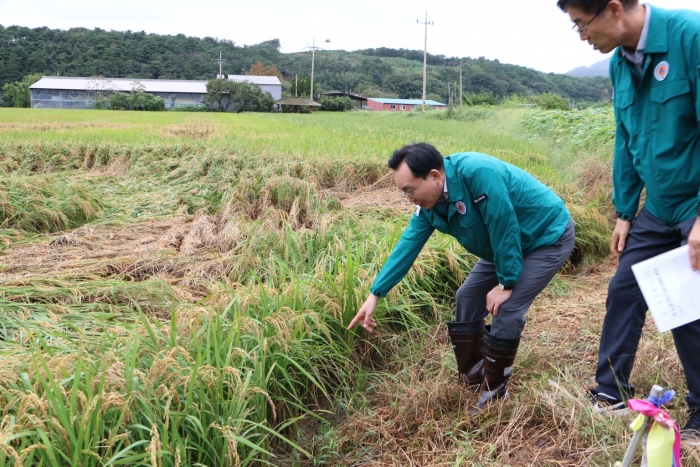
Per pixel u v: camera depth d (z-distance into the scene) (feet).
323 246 16.35
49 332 10.48
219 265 16.22
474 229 8.87
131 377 7.76
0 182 23.91
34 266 16.37
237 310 10.21
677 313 7.23
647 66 7.76
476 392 10.53
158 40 392.27
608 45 7.84
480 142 41.96
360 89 345.10
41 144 37.37
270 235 17.25
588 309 13.84
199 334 9.27
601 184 23.70
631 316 8.87
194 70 375.86
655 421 5.69
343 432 9.83
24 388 7.62
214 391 8.34
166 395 7.73
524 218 9.02
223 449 7.93
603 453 7.98
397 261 9.74
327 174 30.04
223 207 23.06
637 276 7.57
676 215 8.14
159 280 14.32
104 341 10.02
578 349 11.69
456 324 10.31
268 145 38.09
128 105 209.56
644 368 10.03
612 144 31.32
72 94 244.42
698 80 7.28
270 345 9.82
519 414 9.07
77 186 23.49
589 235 18.35
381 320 12.51
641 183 8.87
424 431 9.37
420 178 8.39
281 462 9.28
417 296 13.93
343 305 11.62
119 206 24.20
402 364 11.94
